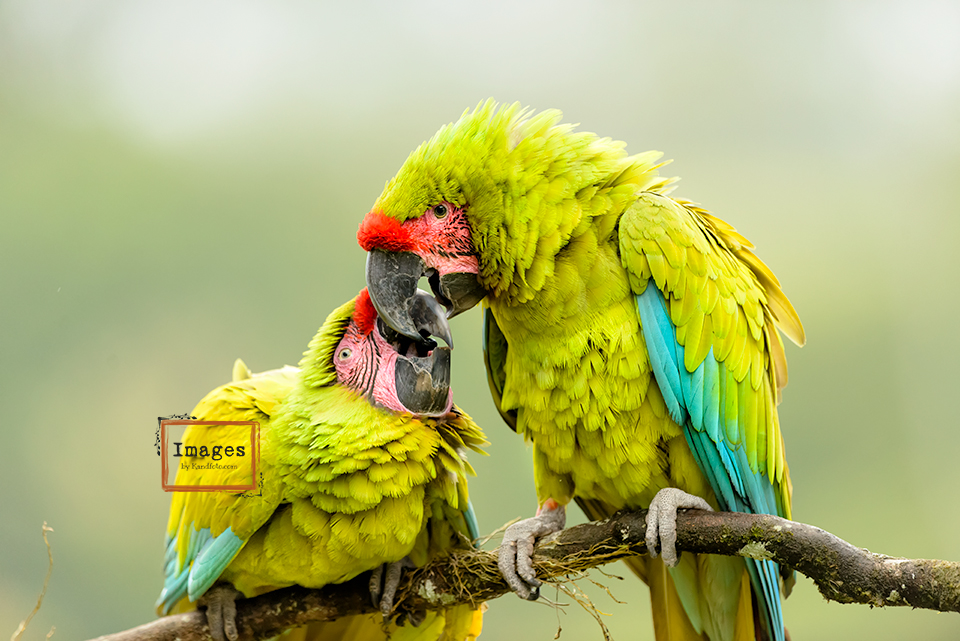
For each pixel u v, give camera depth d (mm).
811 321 15727
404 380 6477
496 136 6230
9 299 14469
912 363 15617
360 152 16391
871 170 17078
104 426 14070
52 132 15547
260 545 6156
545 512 6703
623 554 6078
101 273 14820
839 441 15211
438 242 6379
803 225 16703
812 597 14109
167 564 6938
